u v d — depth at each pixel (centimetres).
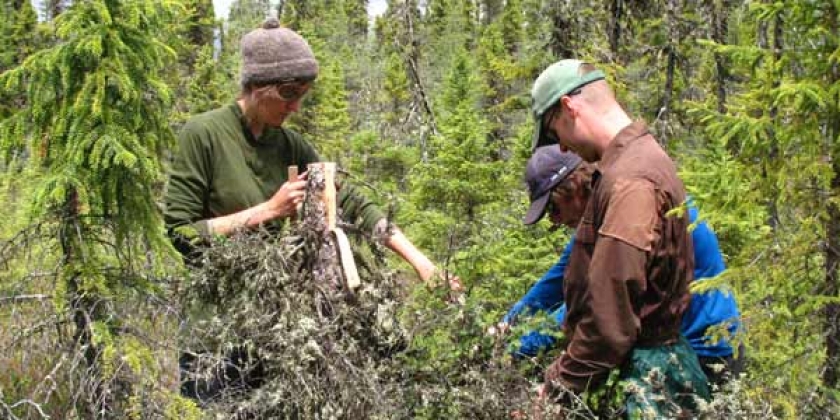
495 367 311
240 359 298
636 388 275
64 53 312
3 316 327
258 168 368
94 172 314
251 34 355
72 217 323
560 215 354
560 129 315
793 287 276
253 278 308
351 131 2242
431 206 787
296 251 324
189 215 348
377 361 310
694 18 865
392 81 2150
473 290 373
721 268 324
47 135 325
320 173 333
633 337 283
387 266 349
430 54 2645
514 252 532
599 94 308
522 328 321
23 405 318
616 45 898
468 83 1314
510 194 796
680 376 290
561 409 296
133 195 329
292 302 300
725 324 285
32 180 337
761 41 368
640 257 276
